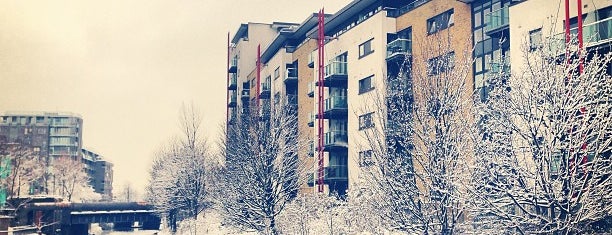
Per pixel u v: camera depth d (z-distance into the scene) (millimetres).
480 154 14305
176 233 38281
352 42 29625
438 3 24547
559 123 12891
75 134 80375
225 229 30625
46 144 77375
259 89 42562
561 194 12867
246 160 25531
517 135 13570
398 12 27688
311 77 35000
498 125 14008
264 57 45719
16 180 53844
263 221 24172
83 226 44281
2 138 59000
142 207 47156
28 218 40344
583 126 12773
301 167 26812
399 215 15906
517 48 18953
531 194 13078
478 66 22312
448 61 16906
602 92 13539
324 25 33469
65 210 41656
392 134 17281
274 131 25688
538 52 14039
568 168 12891
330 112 30281
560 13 17594
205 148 40531
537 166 12953
